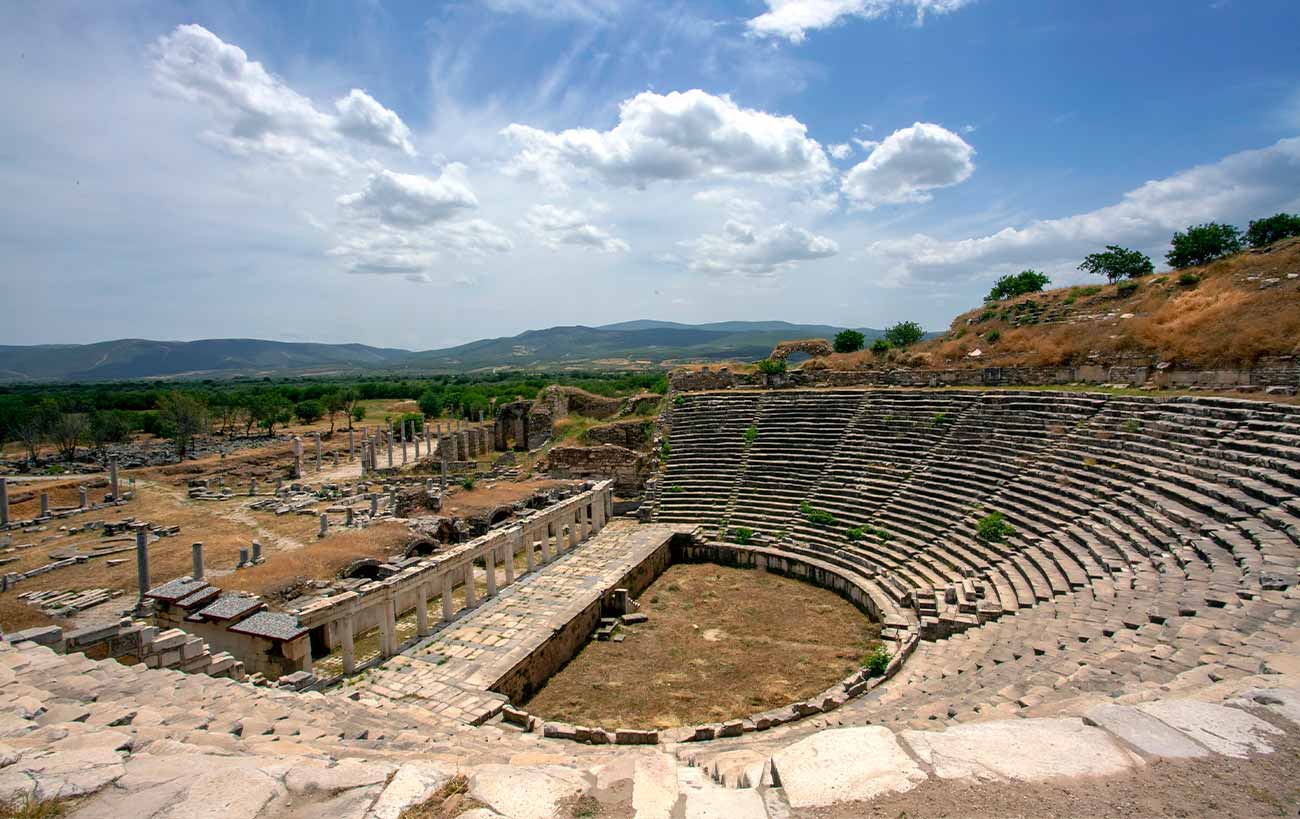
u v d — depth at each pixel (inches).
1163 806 248.4
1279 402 1070.4
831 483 1628.9
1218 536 778.8
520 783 300.2
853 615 1175.6
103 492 2645.2
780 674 965.2
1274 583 620.7
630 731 759.7
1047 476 1248.2
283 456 3735.2
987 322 2647.6
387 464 3548.2
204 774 297.0
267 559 1519.4
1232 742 286.4
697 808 270.2
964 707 551.8
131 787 285.4
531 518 1406.3
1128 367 1668.3
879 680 864.9
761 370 2378.2
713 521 1672.0
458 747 556.1
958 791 264.2
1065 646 657.0
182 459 3472.0
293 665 884.6
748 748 631.8
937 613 996.6
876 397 1891.0
